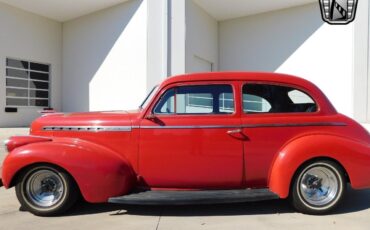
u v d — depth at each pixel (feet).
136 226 15.83
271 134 17.03
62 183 16.92
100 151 16.84
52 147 16.57
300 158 16.60
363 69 56.49
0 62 52.95
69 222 16.38
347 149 16.75
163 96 17.35
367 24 56.59
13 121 54.85
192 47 55.88
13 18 54.49
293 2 58.85
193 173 16.99
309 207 17.06
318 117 17.39
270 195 16.67
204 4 58.23
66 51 61.05
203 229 15.42
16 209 18.30
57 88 61.05
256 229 15.40
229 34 66.18
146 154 17.03
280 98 17.57
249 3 58.65
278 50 61.87
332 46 57.57
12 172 16.53
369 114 56.95
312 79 59.26
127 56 53.93
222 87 17.44
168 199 16.22
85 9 56.44
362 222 16.25
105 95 56.44
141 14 52.31
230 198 16.37
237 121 17.02
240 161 16.97
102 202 17.29
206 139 16.90
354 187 16.89
